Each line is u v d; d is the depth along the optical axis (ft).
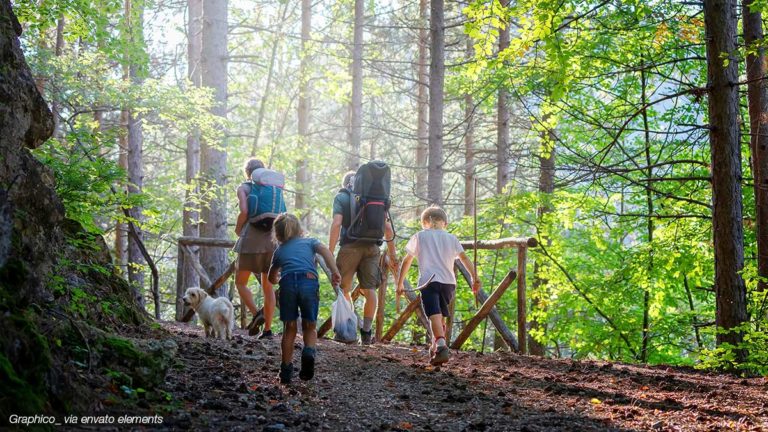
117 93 46.29
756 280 28.37
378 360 23.18
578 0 36.73
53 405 11.51
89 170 24.07
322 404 15.93
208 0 55.11
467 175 65.72
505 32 56.90
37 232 16.17
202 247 51.11
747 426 15.39
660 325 44.19
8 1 17.53
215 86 54.90
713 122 28.09
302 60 70.74
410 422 14.97
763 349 25.62
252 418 13.51
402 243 53.67
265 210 25.80
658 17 36.45
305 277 17.46
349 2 74.74
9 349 11.19
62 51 55.72
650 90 44.52
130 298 22.07
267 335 26.30
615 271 44.27
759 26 32.04
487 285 53.93
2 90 15.79
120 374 13.82
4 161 15.25
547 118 46.93
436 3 52.42
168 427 12.21
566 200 44.34
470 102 68.03
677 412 16.80
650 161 44.27
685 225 39.58
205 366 18.11
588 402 17.80
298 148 74.59
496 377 21.36
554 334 47.44
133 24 55.42
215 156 53.78
